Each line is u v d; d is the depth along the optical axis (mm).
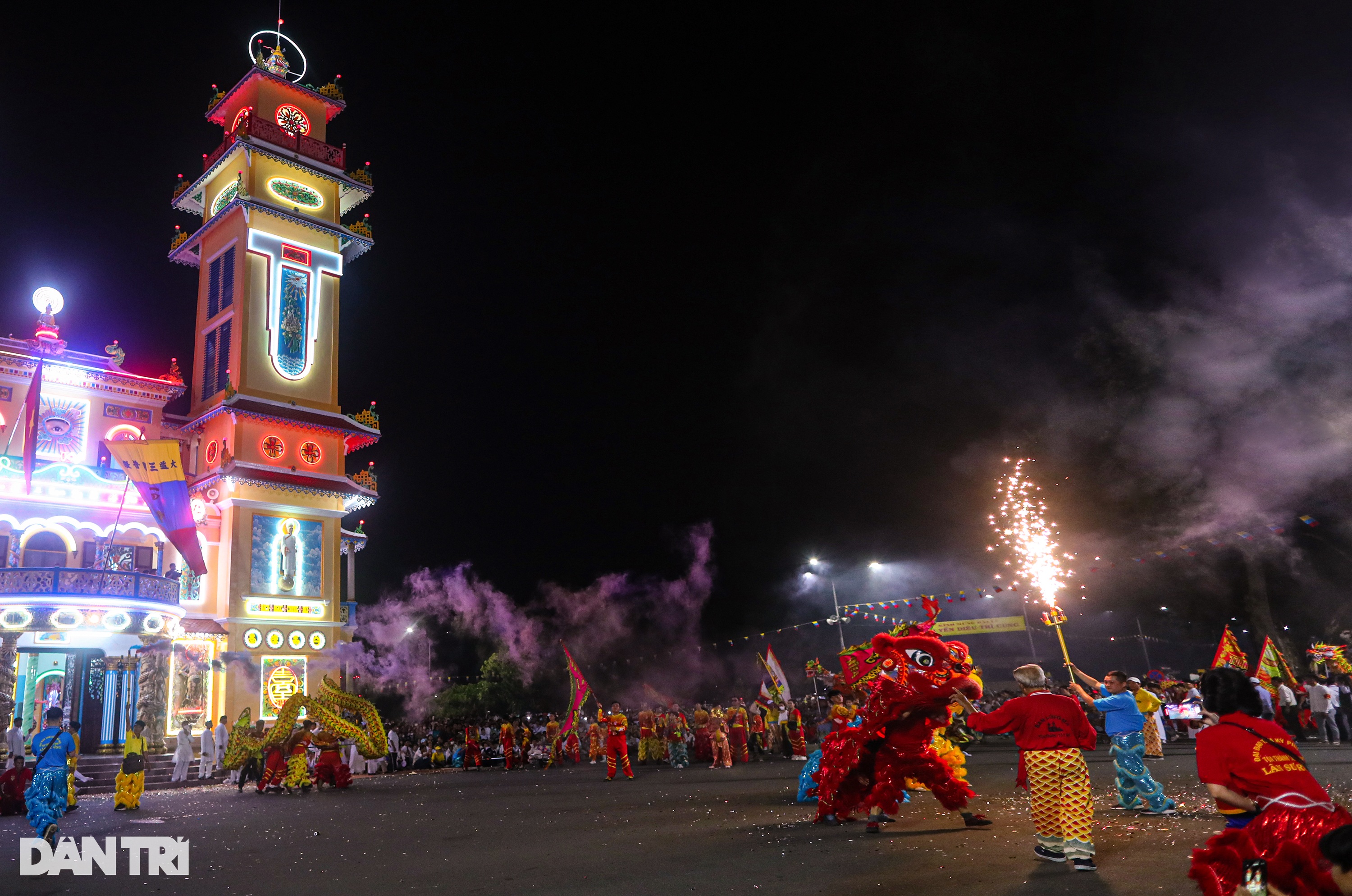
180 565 31906
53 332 31609
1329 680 20531
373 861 9484
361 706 22047
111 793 23312
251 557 32844
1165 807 9672
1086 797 7121
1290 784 4465
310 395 35875
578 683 31141
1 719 25156
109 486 30797
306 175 37938
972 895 6293
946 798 9500
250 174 36219
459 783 22250
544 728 33281
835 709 11477
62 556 29750
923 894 6418
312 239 37375
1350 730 19719
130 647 28562
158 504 29797
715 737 23344
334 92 40688
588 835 10602
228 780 25719
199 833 12758
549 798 16219
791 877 7293
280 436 34656
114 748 28109
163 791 23891
